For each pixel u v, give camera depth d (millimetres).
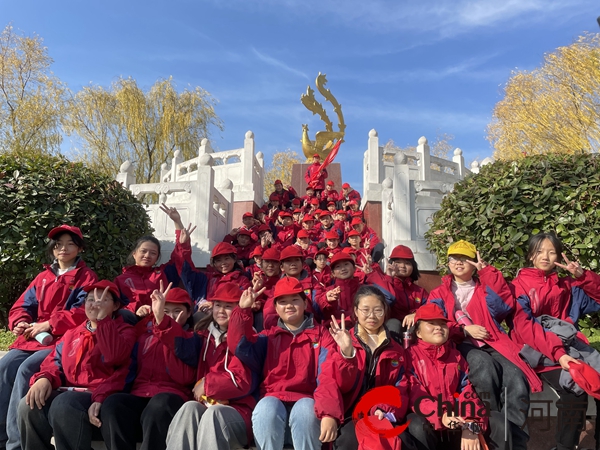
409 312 4820
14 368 4117
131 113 21844
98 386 3598
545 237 4184
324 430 3143
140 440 3516
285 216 11523
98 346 3672
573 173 5562
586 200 5398
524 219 5477
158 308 3643
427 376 3514
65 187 6469
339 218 11266
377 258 8047
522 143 19000
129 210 7094
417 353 3615
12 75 18734
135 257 5016
